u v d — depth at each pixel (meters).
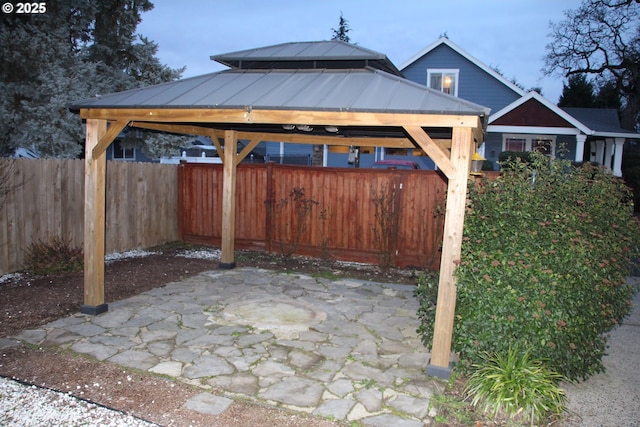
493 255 3.87
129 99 5.23
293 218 9.30
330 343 4.77
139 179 9.30
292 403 3.53
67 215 7.80
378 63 5.73
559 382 4.06
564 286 3.74
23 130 10.84
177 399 3.54
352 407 3.50
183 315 5.47
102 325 5.06
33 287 6.38
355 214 8.84
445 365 4.09
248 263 8.61
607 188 4.41
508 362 3.66
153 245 9.76
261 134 8.31
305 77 5.36
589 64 28.92
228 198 7.96
